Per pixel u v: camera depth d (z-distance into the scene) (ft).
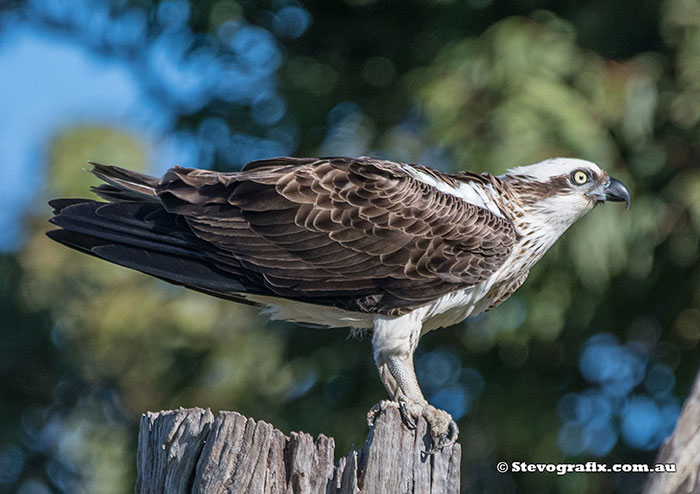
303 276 24.52
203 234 24.17
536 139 37.24
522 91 37.91
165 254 24.14
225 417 19.07
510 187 27.35
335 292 24.72
